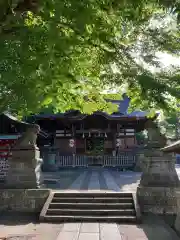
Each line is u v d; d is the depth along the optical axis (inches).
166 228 430.6
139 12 194.5
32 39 182.7
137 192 516.7
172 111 222.2
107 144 1430.9
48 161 1224.8
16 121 693.3
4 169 698.8
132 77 219.3
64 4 167.8
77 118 1273.4
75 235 396.8
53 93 251.6
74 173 1115.3
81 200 518.3
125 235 395.9
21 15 185.5
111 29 206.4
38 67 198.8
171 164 524.4
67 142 1403.8
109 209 493.7
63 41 188.9
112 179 887.1
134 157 1321.4
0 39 178.7
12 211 522.6
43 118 1269.7
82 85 264.2
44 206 499.8
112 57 228.1
